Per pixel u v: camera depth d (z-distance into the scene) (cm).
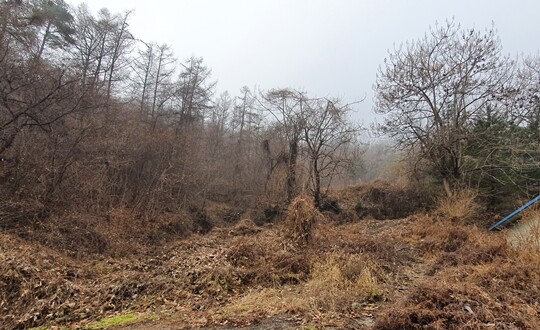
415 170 1756
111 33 2234
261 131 2406
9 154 1187
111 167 1512
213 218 1780
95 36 2159
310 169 1894
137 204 1480
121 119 1709
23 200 1123
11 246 849
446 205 1392
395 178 2061
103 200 1392
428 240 1075
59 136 1301
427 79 1661
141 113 2038
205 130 2723
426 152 1648
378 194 1919
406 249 1024
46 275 721
